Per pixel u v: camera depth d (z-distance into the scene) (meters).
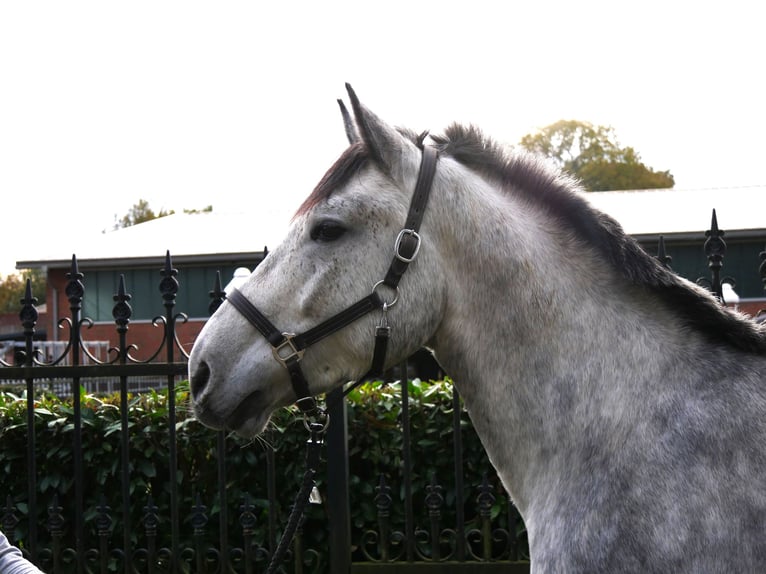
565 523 1.88
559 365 2.01
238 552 4.14
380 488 4.04
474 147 2.24
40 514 4.38
